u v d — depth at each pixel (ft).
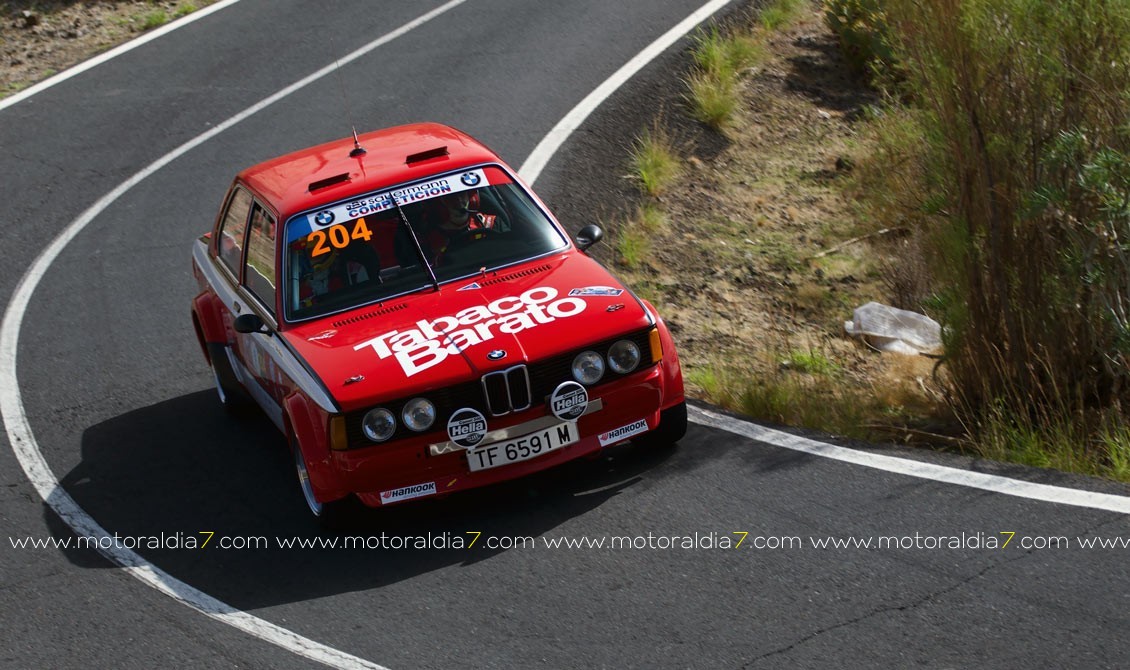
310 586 70.03
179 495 84.74
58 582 73.82
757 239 131.44
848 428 86.48
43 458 92.94
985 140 88.02
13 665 64.90
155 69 188.85
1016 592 60.70
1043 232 88.63
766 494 74.84
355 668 60.70
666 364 77.61
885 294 121.29
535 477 80.79
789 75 169.78
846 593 62.39
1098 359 90.74
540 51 179.22
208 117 169.17
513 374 71.56
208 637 65.62
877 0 156.25
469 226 84.89
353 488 71.31
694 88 156.35
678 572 66.49
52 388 105.91
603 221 130.82
